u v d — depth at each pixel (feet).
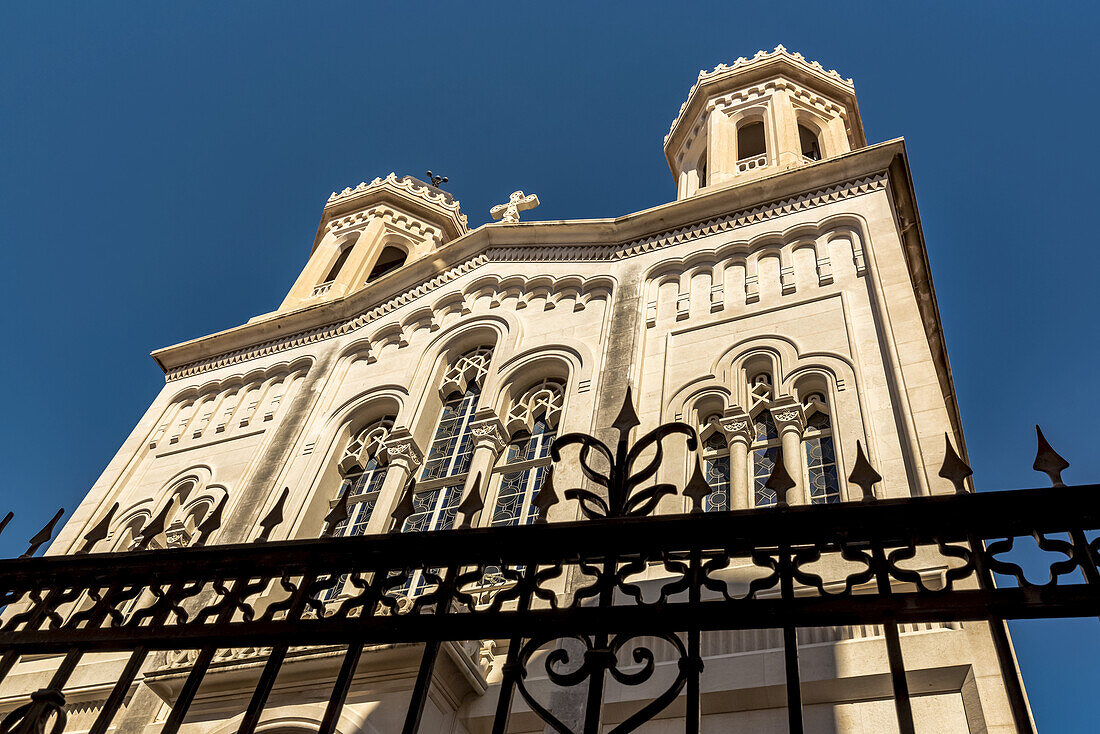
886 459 36.40
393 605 15.30
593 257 60.13
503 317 57.82
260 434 59.52
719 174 67.82
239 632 15.56
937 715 26.55
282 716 32.86
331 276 87.86
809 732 27.86
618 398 45.50
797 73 79.92
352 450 54.49
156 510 56.18
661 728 29.48
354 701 32.04
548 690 31.58
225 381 67.10
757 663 29.78
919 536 13.58
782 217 55.98
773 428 41.98
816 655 29.19
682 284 54.03
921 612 12.61
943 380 55.47
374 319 65.98
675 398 44.55
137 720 38.01
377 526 46.09
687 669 12.90
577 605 14.29
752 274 52.34
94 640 16.51
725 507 38.75
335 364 62.49
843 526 13.99
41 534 19.17
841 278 48.65
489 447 47.42
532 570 15.03
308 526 49.39
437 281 65.26
